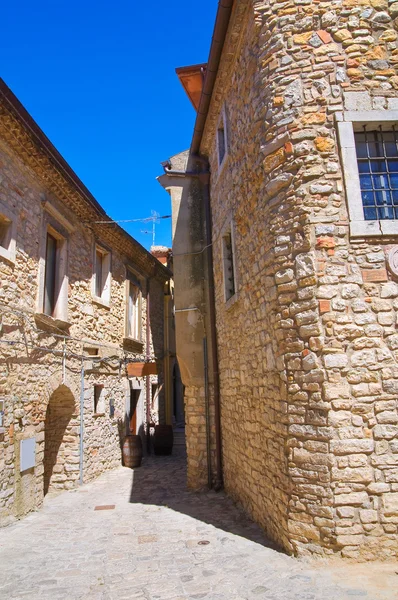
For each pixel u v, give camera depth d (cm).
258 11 507
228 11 557
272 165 480
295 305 442
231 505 657
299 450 421
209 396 814
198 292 856
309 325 427
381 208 464
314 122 459
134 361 1293
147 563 443
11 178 679
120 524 606
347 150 451
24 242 714
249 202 568
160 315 1700
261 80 504
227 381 726
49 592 387
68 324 873
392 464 398
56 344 830
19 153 698
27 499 680
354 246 437
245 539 488
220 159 760
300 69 474
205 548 472
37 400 734
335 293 427
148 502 738
